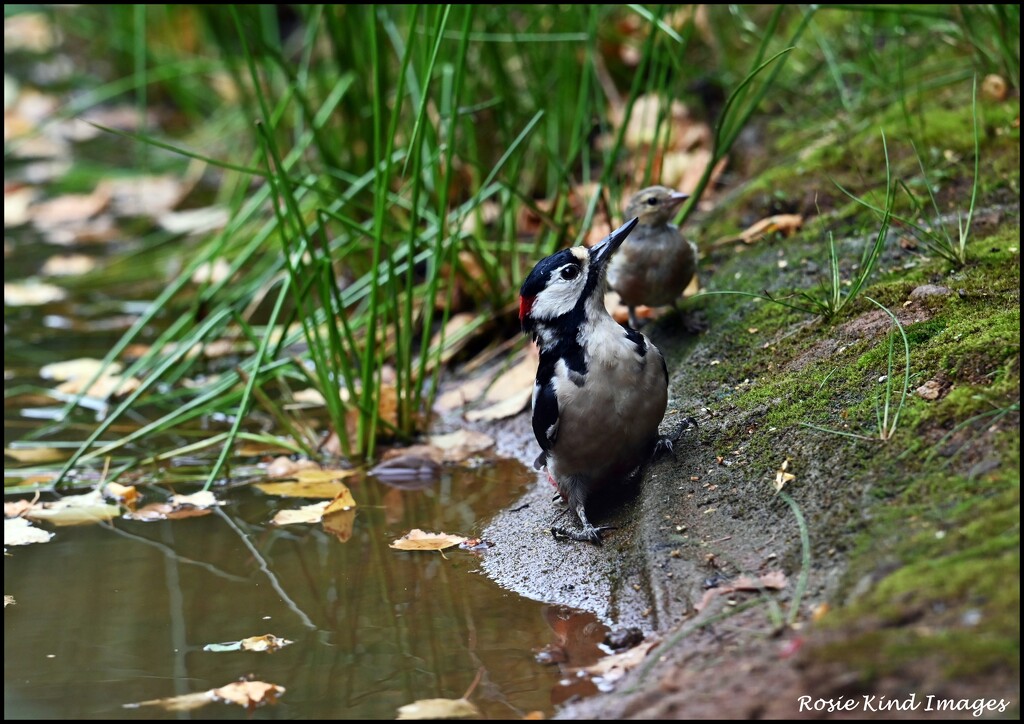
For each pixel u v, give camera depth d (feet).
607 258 25.27
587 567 25.02
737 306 32.50
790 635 19.34
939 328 25.59
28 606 26.32
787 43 47.24
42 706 21.90
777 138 43.11
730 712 17.78
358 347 40.55
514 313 39.27
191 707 21.65
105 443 36.52
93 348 43.91
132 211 57.98
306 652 23.59
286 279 35.04
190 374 41.42
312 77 55.42
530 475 31.65
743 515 23.66
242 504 31.96
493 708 20.86
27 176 62.69
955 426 22.00
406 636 23.89
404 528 29.53
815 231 34.65
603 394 24.73
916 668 17.24
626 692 19.79
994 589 17.88
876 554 20.16
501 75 43.34
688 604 21.72
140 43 54.85
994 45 39.47
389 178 33.14
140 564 28.43
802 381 26.66
